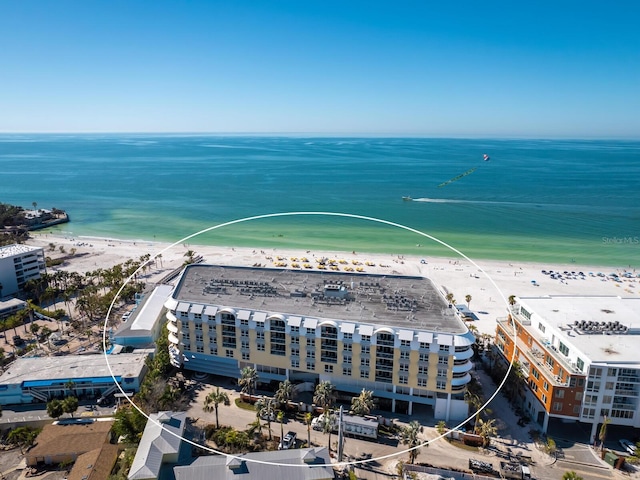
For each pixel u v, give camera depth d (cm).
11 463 8381
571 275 19900
